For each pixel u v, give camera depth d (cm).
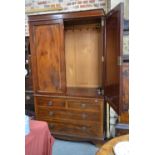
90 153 237
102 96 246
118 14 180
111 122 252
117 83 190
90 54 292
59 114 267
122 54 178
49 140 163
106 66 241
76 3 282
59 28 247
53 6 294
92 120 252
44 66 262
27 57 278
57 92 262
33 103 286
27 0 302
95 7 274
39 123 160
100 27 278
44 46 256
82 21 271
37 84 270
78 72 301
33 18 253
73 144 259
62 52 251
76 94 256
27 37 278
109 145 122
